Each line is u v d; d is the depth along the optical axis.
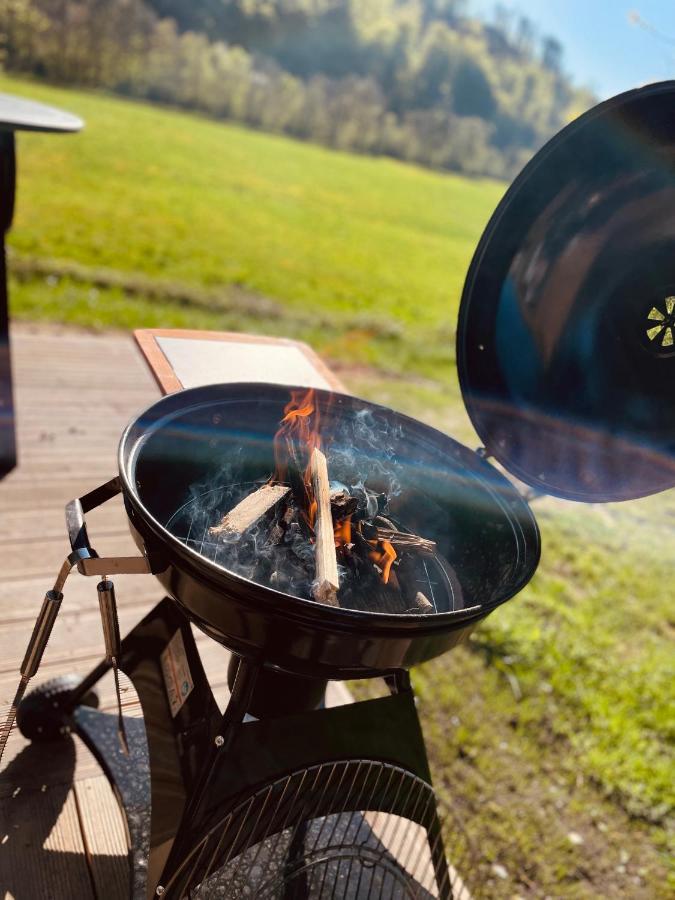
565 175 1.14
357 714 1.07
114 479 1.08
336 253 8.76
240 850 1.02
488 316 1.25
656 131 0.98
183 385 1.37
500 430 1.23
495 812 1.70
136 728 1.41
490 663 2.18
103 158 10.12
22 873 1.22
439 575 1.16
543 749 1.92
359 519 1.17
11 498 2.19
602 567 2.95
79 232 6.27
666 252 1.08
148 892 1.00
